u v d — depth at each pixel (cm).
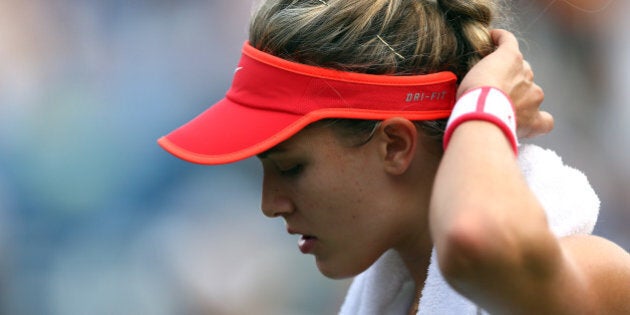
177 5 2180
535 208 492
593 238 579
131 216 1938
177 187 1938
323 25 616
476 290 496
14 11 2122
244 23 2184
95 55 2145
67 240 1908
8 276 1859
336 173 619
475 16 641
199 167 1933
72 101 2048
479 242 477
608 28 1927
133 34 2169
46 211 1919
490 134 528
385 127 614
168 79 2133
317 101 611
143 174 1958
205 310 1831
